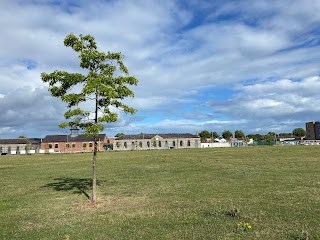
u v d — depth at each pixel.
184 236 8.62
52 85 13.88
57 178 24.80
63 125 13.14
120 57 14.04
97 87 12.76
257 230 8.95
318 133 154.38
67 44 14.01
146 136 140.88
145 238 8.62
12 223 10.88
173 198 14.48
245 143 137.38
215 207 12.13
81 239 8.77
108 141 146.25
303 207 11.71
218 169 26.98
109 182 21.20
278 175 21.39
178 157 47.22
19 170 33.72
